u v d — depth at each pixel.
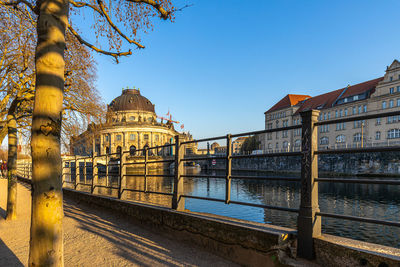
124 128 96.00
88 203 9.83
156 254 4.21
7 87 10.46
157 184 47.34
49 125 2.51
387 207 22.45
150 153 97.06
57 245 2.48
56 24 2.65
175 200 5.50
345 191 33.16
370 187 36.91
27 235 5.95
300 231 3.30
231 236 3.92
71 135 12.89
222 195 31.33
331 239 3.09
